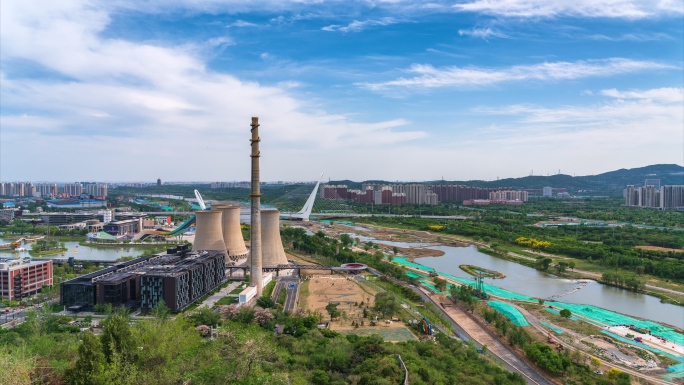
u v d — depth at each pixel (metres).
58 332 197.12
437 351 176.62
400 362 155.75
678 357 194.38
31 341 166.50
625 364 185.50
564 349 196.12
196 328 188.00
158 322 154.62
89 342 116.56
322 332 193.88
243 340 137.38
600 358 191.62
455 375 153.50
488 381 153.00
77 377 113.25
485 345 196.62
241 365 124.12
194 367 124.62
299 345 172.88
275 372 132.62
